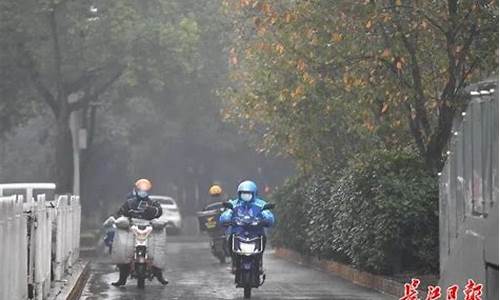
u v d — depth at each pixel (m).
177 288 51.91
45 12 87.69
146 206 52.06
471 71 46.91
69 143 97.62
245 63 69.19
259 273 47.00
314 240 66.50
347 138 65.62
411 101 49.34
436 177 49.62
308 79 50.53
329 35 48.34
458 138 31.50
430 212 48.97
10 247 28.75
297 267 71.00
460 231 30.41
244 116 67.25
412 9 45.94
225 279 58.00
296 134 64.38
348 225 54.62
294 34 49.78
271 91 60.00
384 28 46.97
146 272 51.72
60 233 47.34
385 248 50.34
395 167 50.31
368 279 53.50
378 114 52.41
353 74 48.41
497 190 26.06
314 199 66.88
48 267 41.44
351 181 53.69
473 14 45.53
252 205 47.47
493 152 26.86
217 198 76.94
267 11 49.62
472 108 29.55
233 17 78.50
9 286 28.44
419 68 50.12
